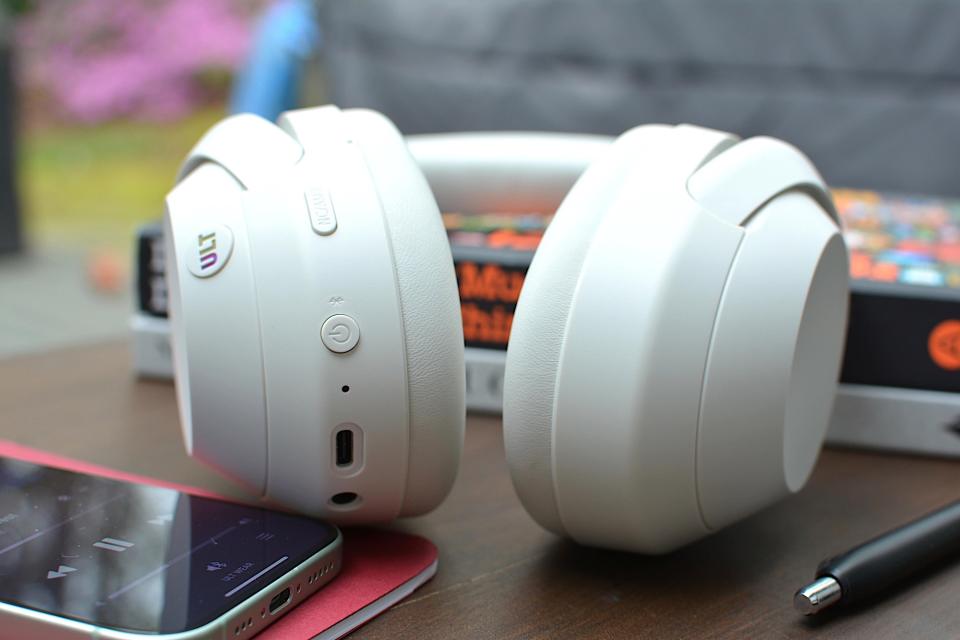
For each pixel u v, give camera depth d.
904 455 0.59
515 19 1.32
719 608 0.41
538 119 1.31
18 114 2.29
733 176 0.42
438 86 1.32
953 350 0.58
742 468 0.41
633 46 1.30
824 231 0.44
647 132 0.43
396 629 0.39
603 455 0.39
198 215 0.42
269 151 0.43
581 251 0.40
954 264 0.65
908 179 1.24
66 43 3.22
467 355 0.62
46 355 0.74
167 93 3.28
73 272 2.25
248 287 0.41
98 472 0.50
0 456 0.49
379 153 0.43
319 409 0.40
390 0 1.31
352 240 0.40
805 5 1.26
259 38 1.22
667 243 0.39
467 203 0.61
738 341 0.40
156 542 0.40
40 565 0.37
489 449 0.58
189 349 0.41
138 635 0.33
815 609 0.38
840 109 1.25
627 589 0.42
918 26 1.23
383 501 0.43
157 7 3.26
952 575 0.43
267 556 0.39
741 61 1.28
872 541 0.41
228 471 0.43
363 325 0.40
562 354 0.39
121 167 3.21
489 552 0.45
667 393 0.39
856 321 0.58
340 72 1.27
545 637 0.38
